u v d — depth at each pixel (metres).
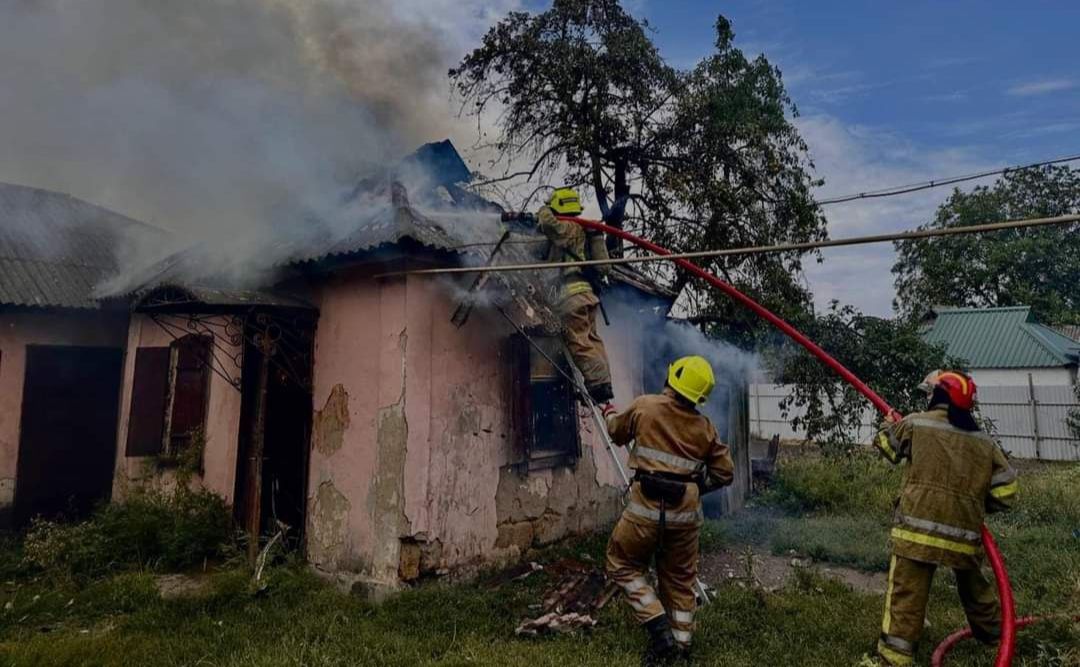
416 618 4.34
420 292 5.19
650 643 3.73
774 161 7.96
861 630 4.07
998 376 20.38
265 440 6.20
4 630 4.28
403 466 4.95
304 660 3.65
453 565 5.20
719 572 5.84
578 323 4.89
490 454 5.63
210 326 6.86
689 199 7.91
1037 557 5.76
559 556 6.07
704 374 3.91
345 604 4.68
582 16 8.13
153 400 6.97
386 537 4.95
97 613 4.60
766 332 8.36
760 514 8.59
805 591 4.99
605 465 7.14
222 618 4.39
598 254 5.12
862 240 2.72
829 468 10.06
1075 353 19.78
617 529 3.90
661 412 3.90
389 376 5.11
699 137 8.18
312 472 5.65
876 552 6.20
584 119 8.27
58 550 5.53
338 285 5.66
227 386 6.64
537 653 3.73
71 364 7.97
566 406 6.46
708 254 3.18
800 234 8.33
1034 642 3.78
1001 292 29.62
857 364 8.02
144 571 5.38
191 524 6.00
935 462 3.60
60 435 7.80
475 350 5.62
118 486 7.62
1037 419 16.86
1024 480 10.38
